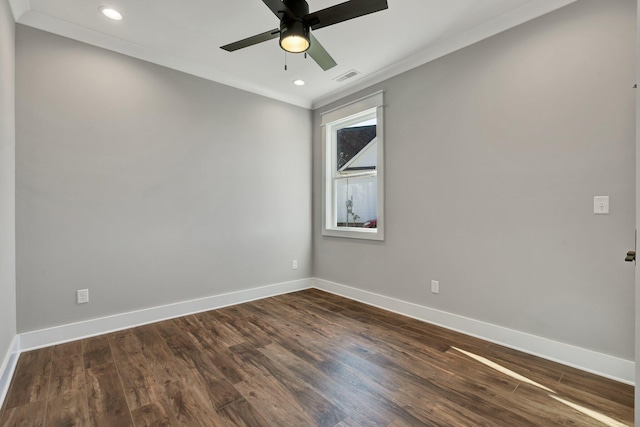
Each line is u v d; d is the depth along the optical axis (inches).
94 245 108.0
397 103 130.3
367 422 63.5
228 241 141.7
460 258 109.9
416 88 123.0
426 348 96.9
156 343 100.9
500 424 62.7
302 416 65.4
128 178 114.7
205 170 134.3
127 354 93.2
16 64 94.0
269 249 156.5
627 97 76.9
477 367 85.1
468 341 101.9
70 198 103.5
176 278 126.4
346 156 161.6
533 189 92.4
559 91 87.1
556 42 87.6
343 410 67.3
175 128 125.9
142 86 117.7
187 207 129.3
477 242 105.3
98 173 108.6
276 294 158.9
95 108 107.9
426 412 66.6
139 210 117.3
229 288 142.1
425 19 98.2
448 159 113.0
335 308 137.1
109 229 111.0
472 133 106.1
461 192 109.3
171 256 125.1
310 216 174.2
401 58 123.0
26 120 95.7
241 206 146.0
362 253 146.7
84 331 105.5
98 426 62.6
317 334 108.2
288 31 74.7
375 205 147.3
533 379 79.1
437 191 116.4
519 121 94.9
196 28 103.4
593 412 66.2
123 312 113.9
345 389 75.2
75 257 104.4
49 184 99.7
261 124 153.3
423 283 121.6
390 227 133.5
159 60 120.9
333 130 168.4
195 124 131.4
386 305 135.3
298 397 72.0
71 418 64.8
